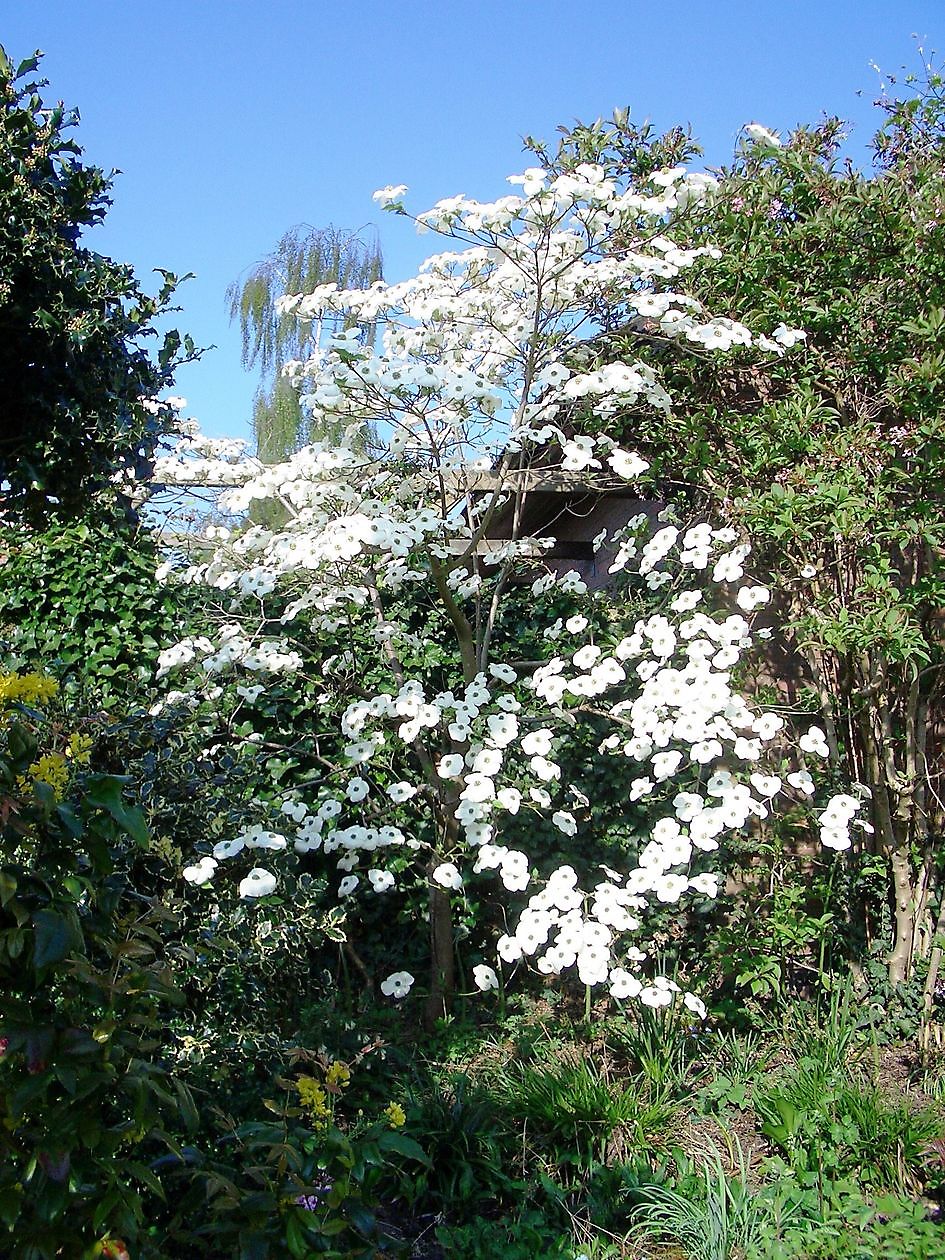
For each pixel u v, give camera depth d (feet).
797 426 15.06
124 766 13.20
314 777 17.84
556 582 18.71
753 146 16.35
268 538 15.75
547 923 13.07
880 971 15.67
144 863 12.03
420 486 17.33
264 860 13.76
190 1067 10.59
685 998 13.42
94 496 10.90
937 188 15.49
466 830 14.73
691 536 14.98
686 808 13.37
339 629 18.74
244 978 12.43
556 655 18.53
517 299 17.16
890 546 15.51
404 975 15.58
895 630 14.02
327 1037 13.80
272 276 44.06
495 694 16.35
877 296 15.43
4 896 6.21
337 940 14.51
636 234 15.56
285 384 41.57
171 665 15.70
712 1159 12.09
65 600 19.13
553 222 14.75
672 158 17.10
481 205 14.92
